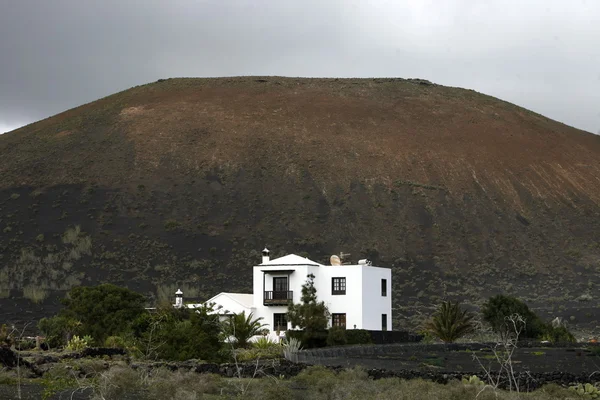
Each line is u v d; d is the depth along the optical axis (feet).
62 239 545.44
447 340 306.76
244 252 551.18
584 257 585.63
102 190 627.05
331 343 270.46
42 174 650.84
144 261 526.57
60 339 274.77
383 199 640.17
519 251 586.86
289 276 320.29
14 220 569.64
